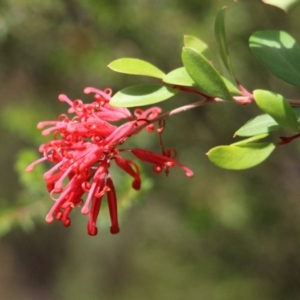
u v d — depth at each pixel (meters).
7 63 0.82
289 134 0.74
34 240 1.63
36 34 0.75
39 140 0.65
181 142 0.76
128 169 0.41
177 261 0.76
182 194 0.77
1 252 1.67
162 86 0.39
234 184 0.76
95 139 0.39
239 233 0.73
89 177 0.39
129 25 0.72
